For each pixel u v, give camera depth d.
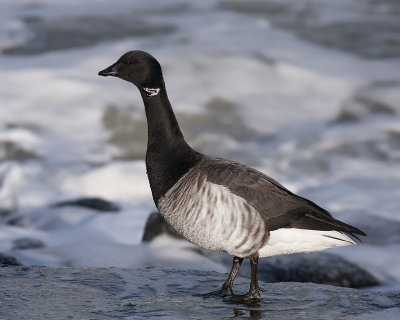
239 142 20.64
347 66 25.83
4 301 7.61
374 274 11.05
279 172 18.52
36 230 13.70
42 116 21.11
